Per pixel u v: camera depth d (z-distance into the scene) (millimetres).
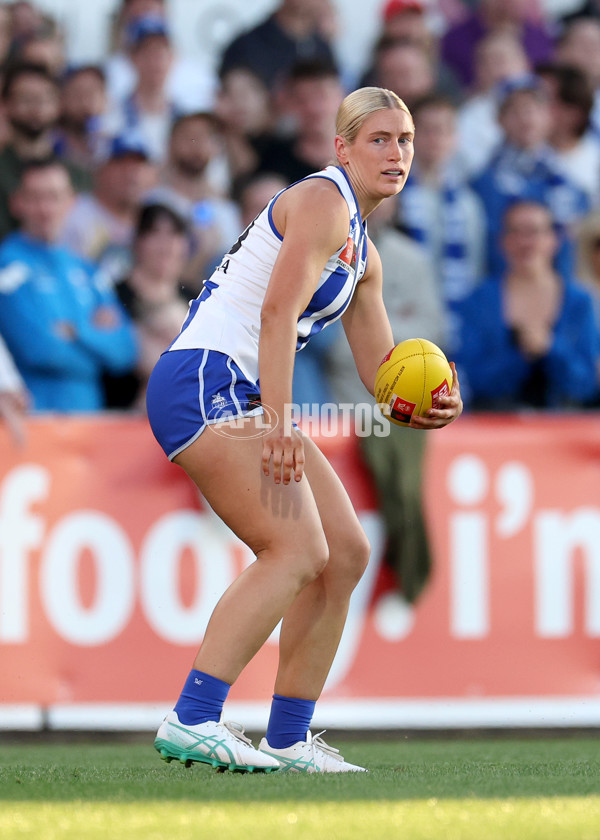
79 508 16781
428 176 21859
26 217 19969
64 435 16922
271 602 8820
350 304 10344
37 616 16469
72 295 19797
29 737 16250
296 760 9523
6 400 16969
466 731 16984
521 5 23562
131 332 20156
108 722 16438
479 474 17500
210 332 9133
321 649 9555
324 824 6406
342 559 9422
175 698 16625
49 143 21188
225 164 21828
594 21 23625
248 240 9320
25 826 6418
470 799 7551
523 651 17234
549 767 10555
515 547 17422
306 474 9461
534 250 21188
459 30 23516
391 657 16969
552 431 17703
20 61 21391
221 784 8328
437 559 17281
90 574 16688
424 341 9711
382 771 9797
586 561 17547
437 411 9523
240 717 16312
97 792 7922
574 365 21250
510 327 21078
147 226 20203
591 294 21656
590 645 17375
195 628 16828
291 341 8695
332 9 23203
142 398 20219
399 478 17359
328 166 9391
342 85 23359
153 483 16969
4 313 19469
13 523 16609
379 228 20844
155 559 16828
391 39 23109
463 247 21766
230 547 17031
